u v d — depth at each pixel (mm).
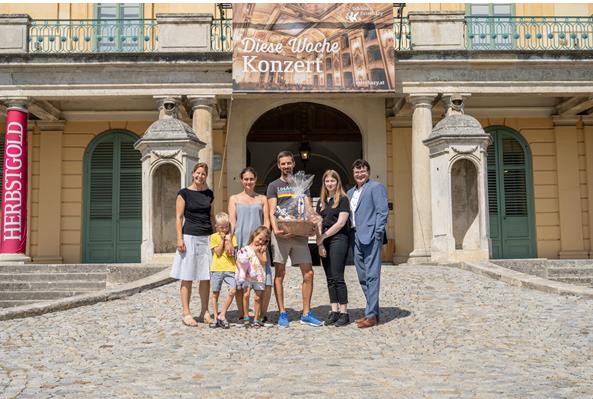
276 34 16281
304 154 19938
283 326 7398
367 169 7656
